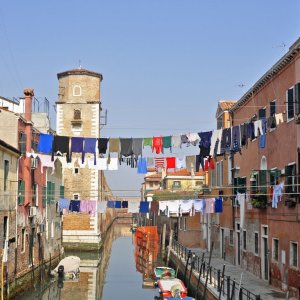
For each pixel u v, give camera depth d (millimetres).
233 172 29781
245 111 27828
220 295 19500
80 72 51000
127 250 57219
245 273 25797
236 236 29031
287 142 20594
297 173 19328
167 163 21078
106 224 67938
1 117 25984
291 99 20172
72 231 47250
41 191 31359
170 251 40625
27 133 27734
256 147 25188
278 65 21156
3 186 23031
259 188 22922
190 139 19984
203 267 25234
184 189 53875
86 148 20328
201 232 40688
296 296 18828
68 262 33281
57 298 26734
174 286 24922
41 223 31078
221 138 19672
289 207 19969
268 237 22719
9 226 23766
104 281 33125
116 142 20297
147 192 56094
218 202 26328
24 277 26031
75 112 50781
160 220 58469
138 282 32875
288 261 19969
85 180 49156
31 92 28500
